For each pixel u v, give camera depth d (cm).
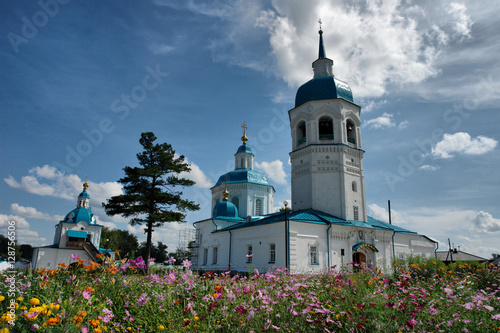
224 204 4250
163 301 717
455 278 1248
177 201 3675
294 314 617
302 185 3472
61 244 4816
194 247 4222
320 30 4038
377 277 1205
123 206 3584
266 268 2912
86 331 521
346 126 3681
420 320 617
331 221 2992
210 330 589
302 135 3734
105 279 833
